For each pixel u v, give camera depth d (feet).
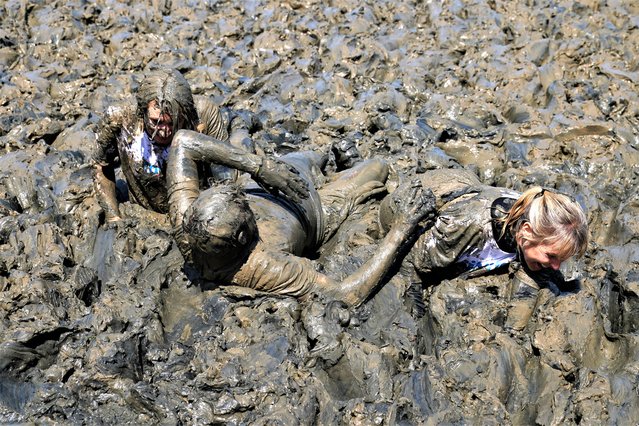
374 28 30.60
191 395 14.61
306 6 32.68
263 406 14.43
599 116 24.58
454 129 23.62
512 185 21.31
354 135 23.57
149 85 17.56
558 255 15.21
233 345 15.57
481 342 15.52
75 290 17.10
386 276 17.10
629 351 15.43
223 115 24.07
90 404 14.90
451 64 28.02
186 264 17.46
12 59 28.63
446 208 16.70
